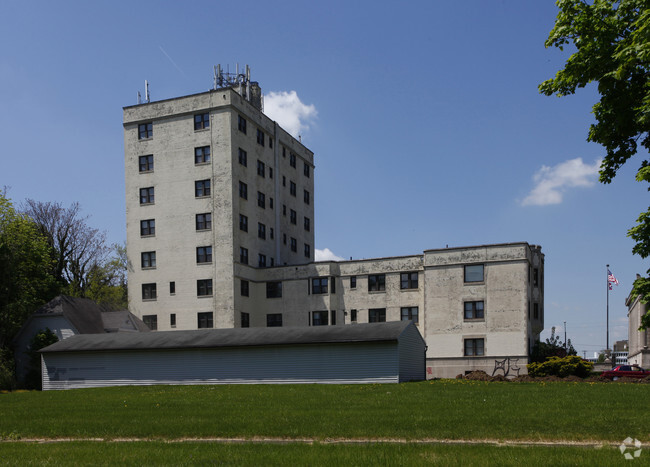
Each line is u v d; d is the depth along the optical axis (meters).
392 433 15.67
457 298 54.41
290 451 13.30
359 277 60.50
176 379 43.12
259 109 73.69
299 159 78.94
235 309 60.06
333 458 12.19
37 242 63.16
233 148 62.16
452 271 54.94
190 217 62.62
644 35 11.82
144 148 65.50
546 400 23.33
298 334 41.81
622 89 13.71
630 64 12.65
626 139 14.57
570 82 14.31
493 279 53.25
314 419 18.77
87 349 45.47
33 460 13.09
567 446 13.62
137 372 44.31
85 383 45.66
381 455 12.34
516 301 52.16
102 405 27.08
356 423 17.58
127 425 18.86
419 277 57.81
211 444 14.81
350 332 40.47
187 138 63.69
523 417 17.92
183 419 19.89
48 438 17.52
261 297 64.06
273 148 71.50
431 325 55.06
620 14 13.55
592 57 13.74
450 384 34.38
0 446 15.82
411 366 40.78
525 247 52.56
